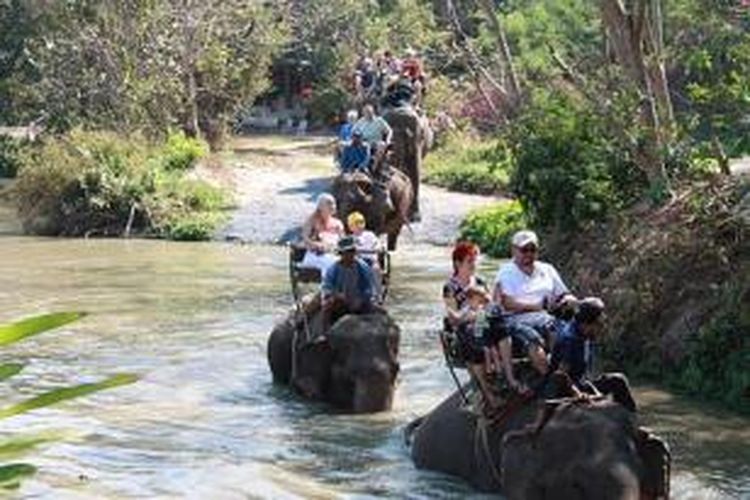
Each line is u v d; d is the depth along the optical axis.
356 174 31.62
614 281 21.98
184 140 50.44
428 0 73.31
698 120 23.89
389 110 39.19
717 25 25.50
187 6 56.22
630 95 24.42
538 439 12.51
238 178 47.00
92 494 14.32
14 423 17.41
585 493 11.95
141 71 55.06
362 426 17.45
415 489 14.43
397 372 18.39
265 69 60.03
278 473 15.21
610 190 25.08
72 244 40.06
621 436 12.30
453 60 58.59
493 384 13.81
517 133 27.45
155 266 34.34
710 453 16.03
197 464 15.59
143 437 16.84
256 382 20.23
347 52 69.56
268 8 62.59
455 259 15.14
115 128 53.94
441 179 46.56
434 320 25.55
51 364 21.39
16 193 45.38
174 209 42.56
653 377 20.19
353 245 18.94
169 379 20.36
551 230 26.39
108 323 25.41
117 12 55.56
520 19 57.66
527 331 13.79
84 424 17.48
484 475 14.09
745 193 21.58
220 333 24.31
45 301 28.31
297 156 53.41
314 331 19.14
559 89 31.89
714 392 18.92
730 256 20.56
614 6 24.33
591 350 14.02
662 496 12.19
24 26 66.94
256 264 34.62
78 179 43.16
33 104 63.81
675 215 22.25
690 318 20.06
